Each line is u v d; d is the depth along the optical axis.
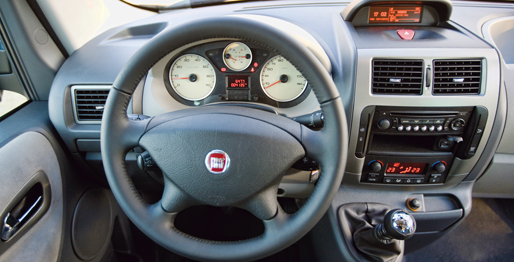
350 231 1.18
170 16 1.44
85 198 1.30
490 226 1.76
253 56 1.09
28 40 1.15
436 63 0.99
